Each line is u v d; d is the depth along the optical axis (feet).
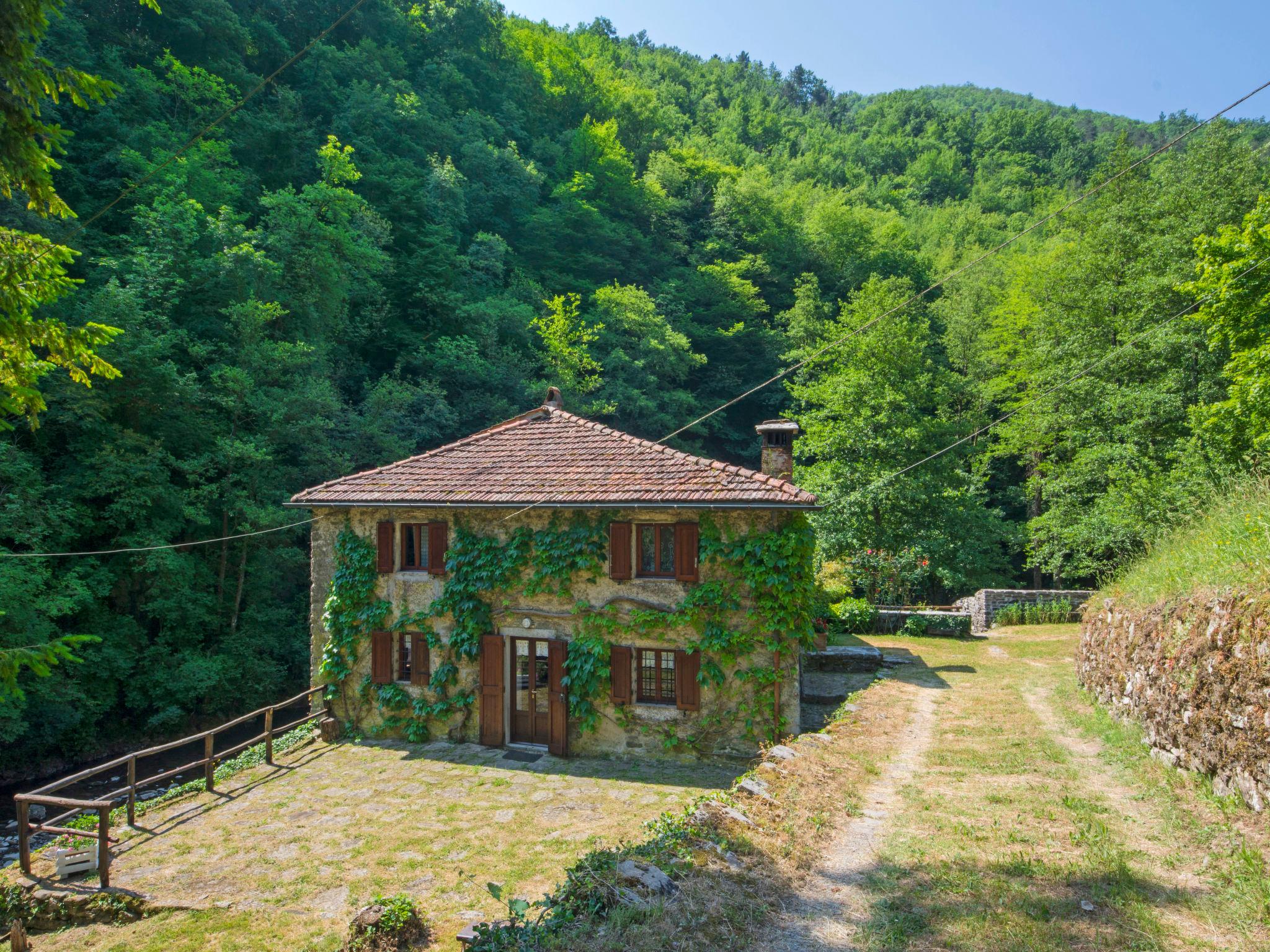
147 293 81.97
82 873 29.48
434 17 216.74
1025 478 132.16
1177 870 18.38
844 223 195.93
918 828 22.34
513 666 46.96
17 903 27.63
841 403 95.35
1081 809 22.97
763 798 24.41
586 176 184.55
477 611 45.62
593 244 178.91
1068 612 73.77
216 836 32.86
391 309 135.95
